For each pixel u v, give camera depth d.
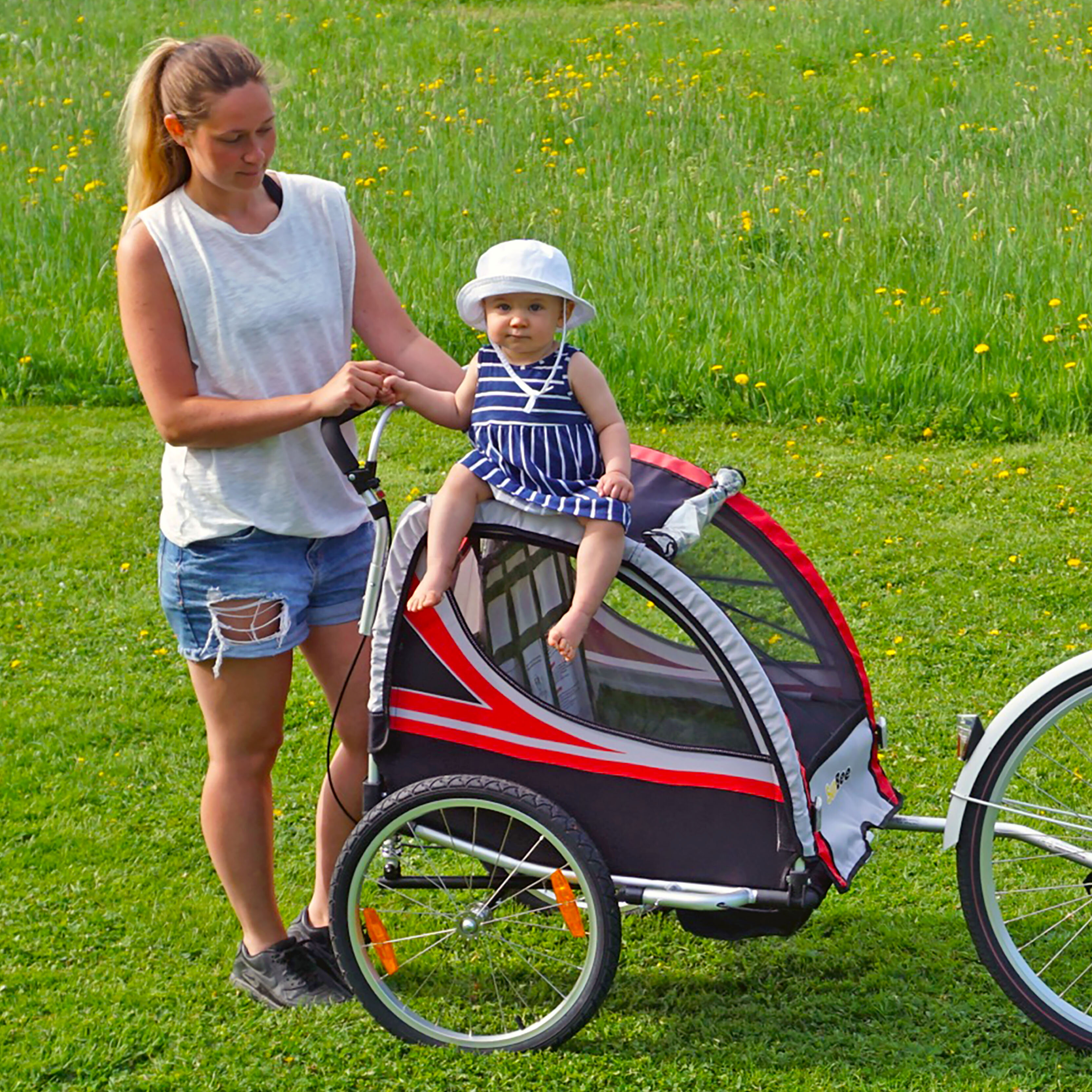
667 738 8.00
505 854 8.31
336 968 9.12
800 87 36.59
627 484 7.69
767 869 7.89
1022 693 8.13
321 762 12.13
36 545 16.95
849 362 21.00
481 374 8.03
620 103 35.53
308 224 8.27
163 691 13.54
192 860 10.77
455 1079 8.10
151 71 7.72
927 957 9.15
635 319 22.55
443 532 7.75
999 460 18.14
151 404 8.04
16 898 10.20
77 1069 8.31
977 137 31.23
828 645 8.92
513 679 8.08
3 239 27.11
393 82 38.62
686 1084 8.01
